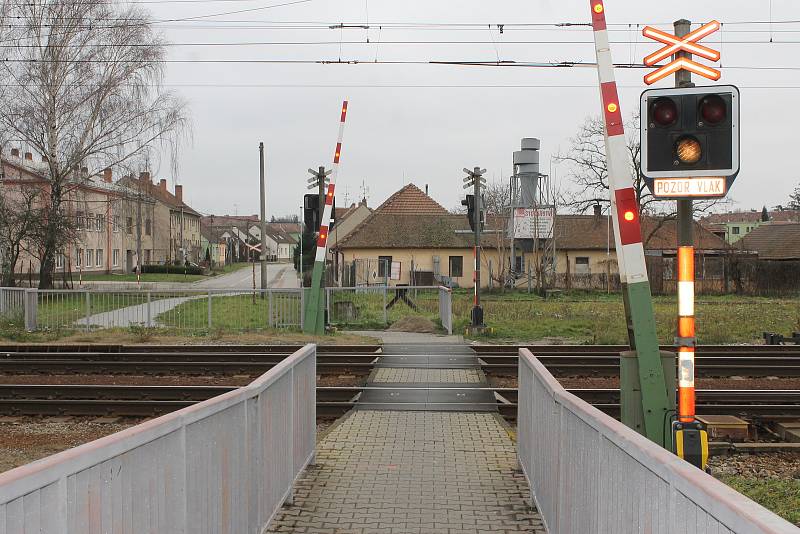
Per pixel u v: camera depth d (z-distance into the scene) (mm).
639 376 6461
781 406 10828
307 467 7902
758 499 7160
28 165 46875
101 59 34156
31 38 33281
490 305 33406
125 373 14766
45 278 35219
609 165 6664
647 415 6414
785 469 8398
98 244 66938
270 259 148750
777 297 43219
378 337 21594
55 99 33812
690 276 6027
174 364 14688
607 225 55625
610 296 42344
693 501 2553
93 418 11047
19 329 21875
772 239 64688
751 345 18625
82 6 33625
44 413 11156
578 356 16250
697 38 6238
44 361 14977
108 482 3002
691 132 6047
